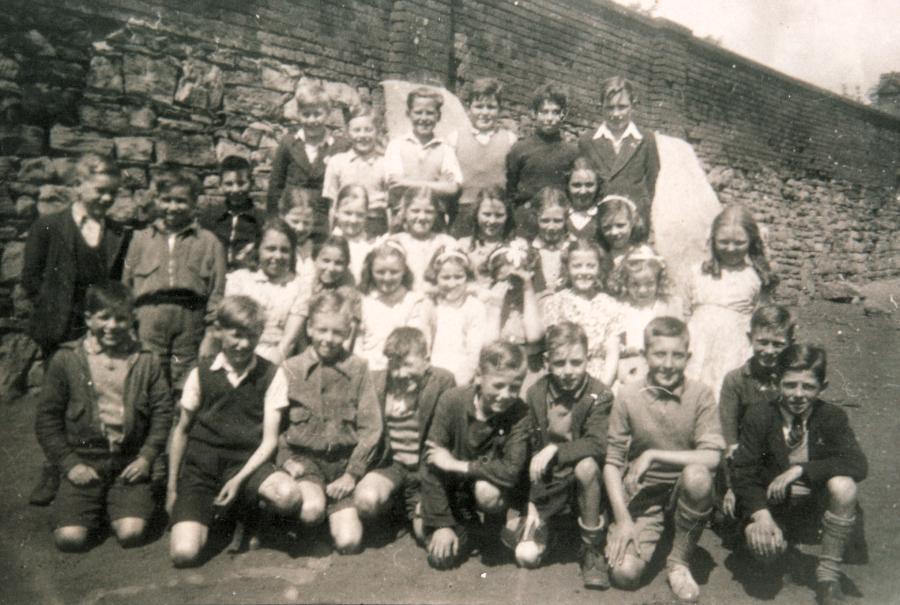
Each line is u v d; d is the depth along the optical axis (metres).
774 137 11.29
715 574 2.90
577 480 2.85
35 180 4.23
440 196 4.21
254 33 5.12
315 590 2.66
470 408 2.96
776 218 11.33
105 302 2.98
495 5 6.82
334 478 3.07
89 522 2.90
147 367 3.09
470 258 4.01
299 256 3.91
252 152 5.11
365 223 4.18
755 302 3.71
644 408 2.95
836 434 2.91
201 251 3.73
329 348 3.08
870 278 13.12
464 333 3.60
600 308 3.60
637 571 2.74
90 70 4.41
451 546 2.85
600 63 8.13
